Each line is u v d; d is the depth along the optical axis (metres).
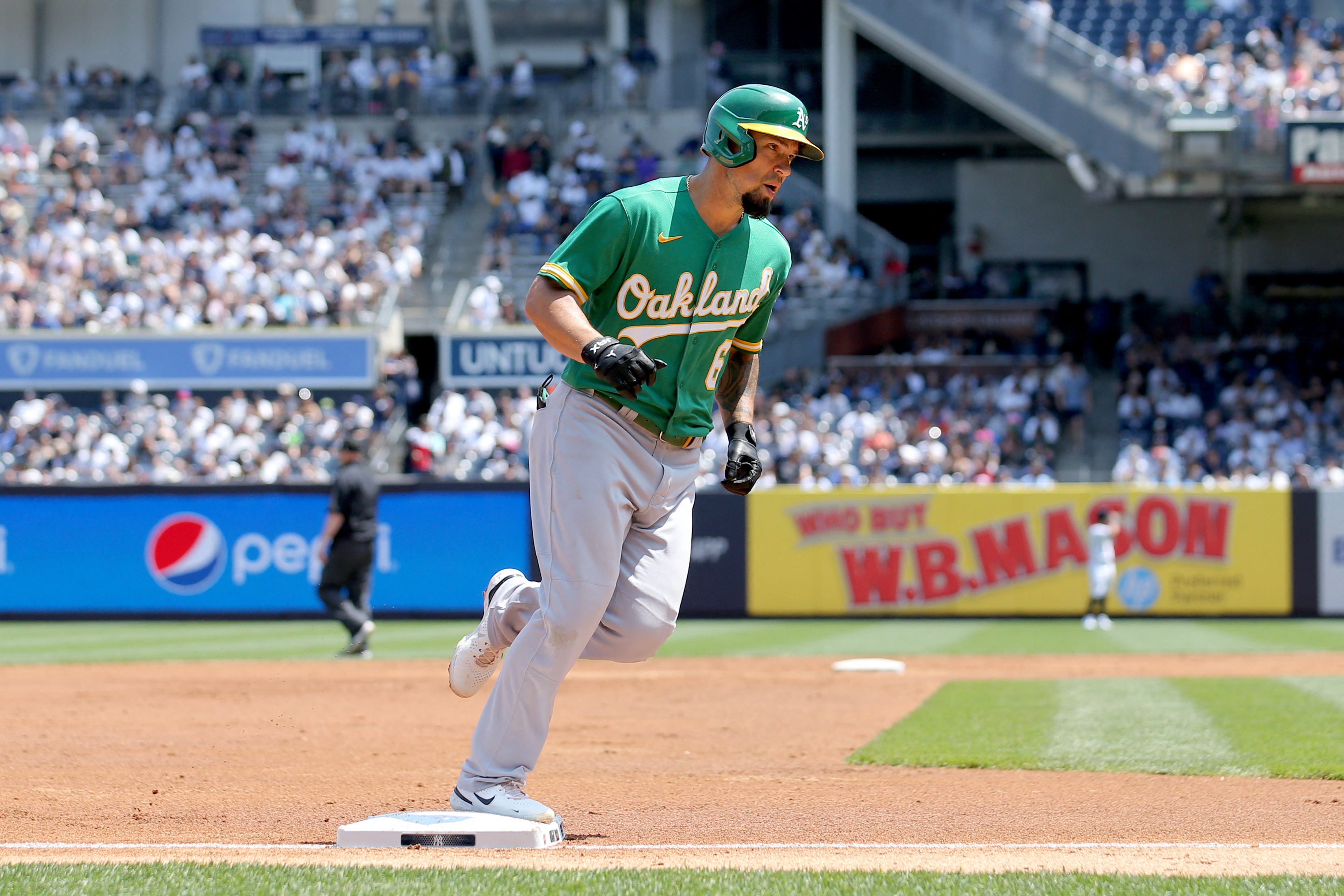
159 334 51.97
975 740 15.57
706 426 9.68
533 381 51.75
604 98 64.25
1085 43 59.09
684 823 10.50
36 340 52.03
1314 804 11.38
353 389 51.97
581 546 9.22
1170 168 54.06
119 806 11.51
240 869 8.28
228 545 41.56
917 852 9.21
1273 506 40.69
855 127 70.50
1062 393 51.62
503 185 61.22
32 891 7.73
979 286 61.38
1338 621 39.59
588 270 9.05
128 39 74.88
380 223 59.56
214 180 61.41
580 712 19.61
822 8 70.69
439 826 9.39
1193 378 53.88
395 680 24.25
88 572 41.78
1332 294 64.69
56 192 60.47
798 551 41.38
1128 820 10.65
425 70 69.12
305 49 74.44
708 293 9.34
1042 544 40.78
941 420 49.56
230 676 24.91
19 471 47.34
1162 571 40.72
